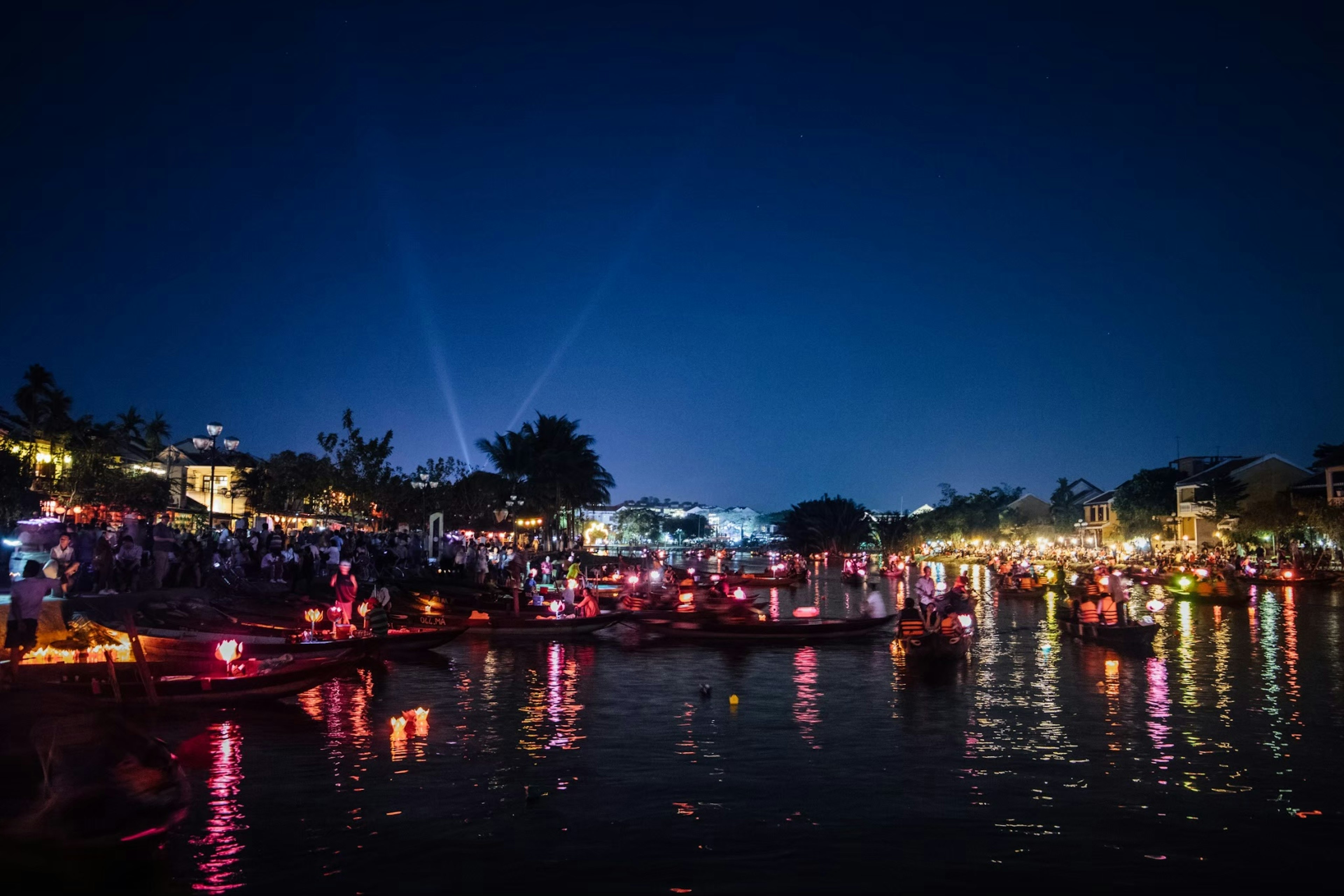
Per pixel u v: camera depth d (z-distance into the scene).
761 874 10.67
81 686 16.30
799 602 55.66
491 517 77.19
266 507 67.06
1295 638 32.06
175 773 11.50
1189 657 27.33
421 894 10.12
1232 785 14.08
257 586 32.16
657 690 22.00
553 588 40.06
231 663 18.23
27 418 57.88
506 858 11.11
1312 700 20.58
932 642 25.45
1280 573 59.16
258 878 10.48
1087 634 30.36
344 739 16.61
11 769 11.33
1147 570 68.00
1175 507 97.12
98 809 10.77
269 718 18.05
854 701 20.62
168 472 71.38
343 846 11.43
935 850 11.42
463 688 22.09
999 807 13.02
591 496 91.75
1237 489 82.38
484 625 32.09
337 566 31.47
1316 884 10.55
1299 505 68.19
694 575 52.38
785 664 26.44
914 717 18.84
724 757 15.66
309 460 74.12
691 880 10.50
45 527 27.55
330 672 18.61
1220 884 10.52
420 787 13.77
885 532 156.75
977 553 134.25
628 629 34.69
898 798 13.43
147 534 30.23
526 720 18.53
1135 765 15.18
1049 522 132.50
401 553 46.38
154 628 21.84
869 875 10.68
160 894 10.09
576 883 10.41
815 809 12.95
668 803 13.14
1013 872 10.81
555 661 26.86
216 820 12.27
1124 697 21.05
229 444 34.16
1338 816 12.70
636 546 190.88
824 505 152.88
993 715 19.05
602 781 14.20
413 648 27.41
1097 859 11.19
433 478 71.56
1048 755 15.80
